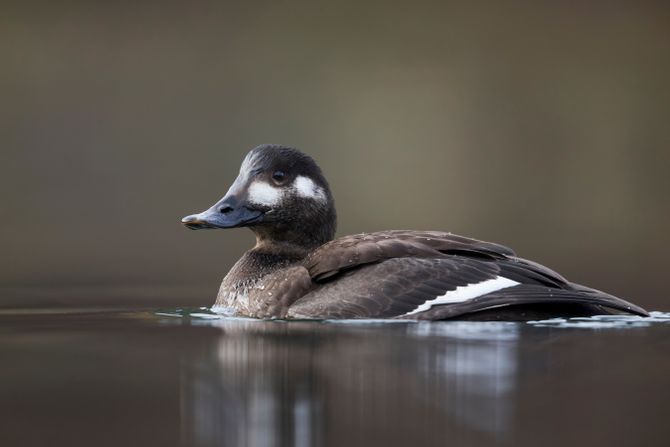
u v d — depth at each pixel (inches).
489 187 880.3
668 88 920.3
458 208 848.9
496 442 219.1
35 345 324.8
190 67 903.1
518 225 802.2
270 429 229.1
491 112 914.7
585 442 219.8
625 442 220.1
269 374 274.5
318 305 350.3
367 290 345.4
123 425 235.3
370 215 829.8
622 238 748.6
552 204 874.1
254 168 395.2
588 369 278.2
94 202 829.2
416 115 906.1
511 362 284.8
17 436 228.5
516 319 344.2
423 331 324.5
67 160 858.1
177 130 885.2
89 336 342.0
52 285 533.0
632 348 304.7
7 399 257.9
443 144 898.1
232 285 392.5
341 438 221.9
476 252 355.6
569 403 247.3
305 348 303.9
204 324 365.1
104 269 604.7
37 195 828.0
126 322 376.2
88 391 265.0
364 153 889.5
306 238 398.6
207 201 842.8
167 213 818.8
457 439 221.0
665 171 898.1
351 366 281.1
